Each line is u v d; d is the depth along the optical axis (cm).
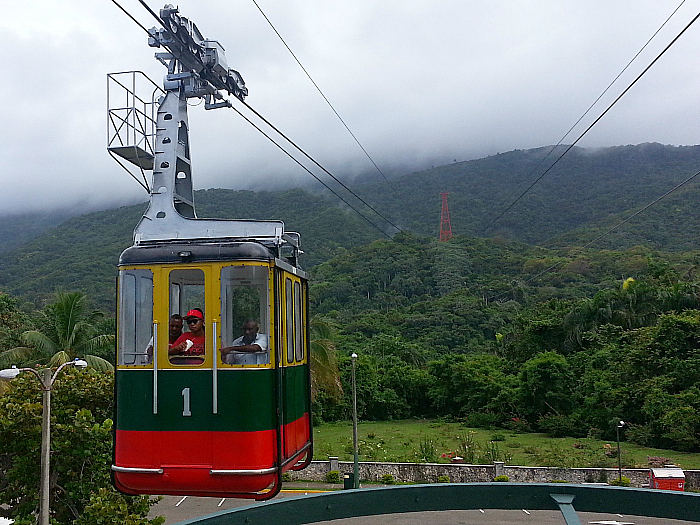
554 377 5062
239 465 656
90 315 3212
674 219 14112
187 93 884
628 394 4391
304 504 448
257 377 665
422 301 10088
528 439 4628
